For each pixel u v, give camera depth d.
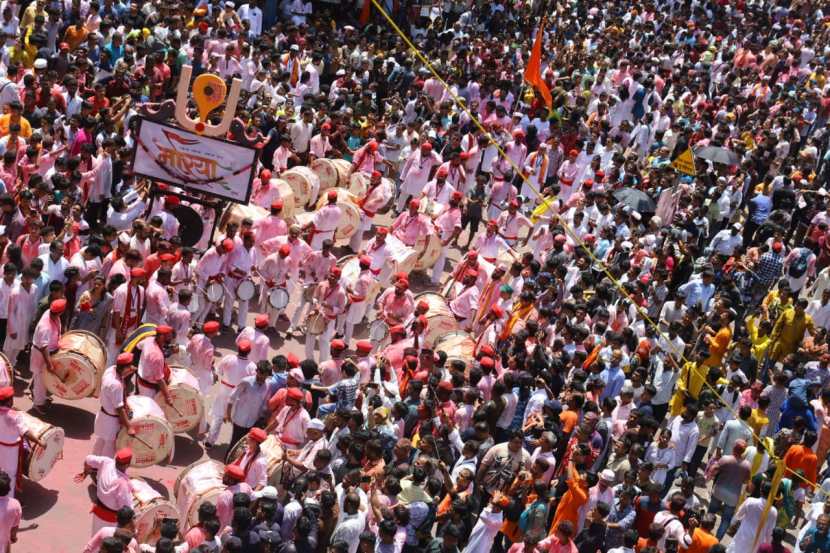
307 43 32.12
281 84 28.06
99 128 22.64
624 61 35.41
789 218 27.48
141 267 18.27
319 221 22.45
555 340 18.69
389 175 27.33
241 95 27.62
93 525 13.66
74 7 28.39
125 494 13.52
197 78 20.31
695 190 26.56
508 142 27.22
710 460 18.36
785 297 22.83
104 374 15.34
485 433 15.40
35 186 19.47
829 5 50.84
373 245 21.75
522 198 26.05
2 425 14.15
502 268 20.48
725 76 40.22
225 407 16.45
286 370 16.19
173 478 16.17
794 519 18.31
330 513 13.43
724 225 27.09
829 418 19.23
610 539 14.72
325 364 16.92
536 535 13.57
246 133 21.56
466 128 29.69
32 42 26.16
